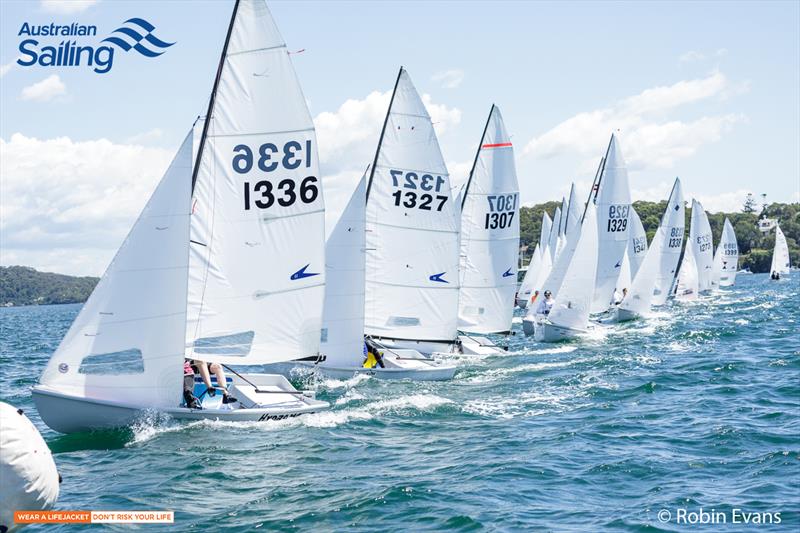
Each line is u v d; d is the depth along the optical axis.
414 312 27.44
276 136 19.03
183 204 16.67
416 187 26.92
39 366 34.06
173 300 16.64
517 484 12.85
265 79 18.81
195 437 16.22
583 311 36.31
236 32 18.53
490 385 23.84
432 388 23.17
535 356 31.16
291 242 19.55
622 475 13.34
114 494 12.41
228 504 11.88
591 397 21.25
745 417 17.67
